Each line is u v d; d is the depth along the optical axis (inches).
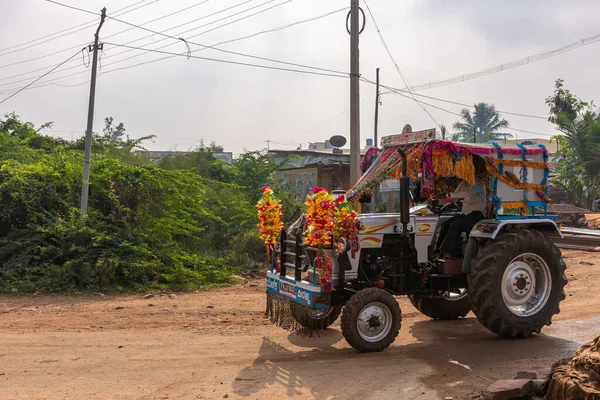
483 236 288.0
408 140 294.4
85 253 464.8
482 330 322.0
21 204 500.1
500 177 296.2
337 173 1010.1
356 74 566.6
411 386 225.5
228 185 725.9
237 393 217.3
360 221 284.0
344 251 269.1
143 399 210.4
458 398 212.1
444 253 302.8
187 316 350.6
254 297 415.2
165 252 496.7
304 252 288.5
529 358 264.4
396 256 296.2
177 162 792.9
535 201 312.7
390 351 276.8
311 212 264.2
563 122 1096.2
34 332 307.6
